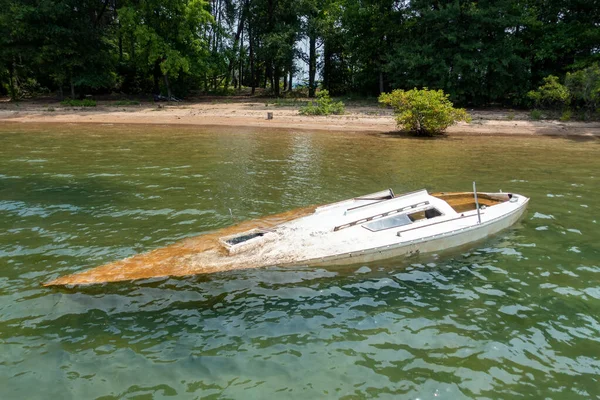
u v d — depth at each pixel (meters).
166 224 9.05
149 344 5.45
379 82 38.31
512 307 6.30
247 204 10.47
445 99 22.77
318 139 21.27
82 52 33.38
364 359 5.20
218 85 51.16
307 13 39.53
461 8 29.47
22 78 38.06
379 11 35.50
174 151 17.41
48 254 7.61
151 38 33.47
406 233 7.86
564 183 12.93
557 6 30.28
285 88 51.69
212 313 6.08
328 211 8.45
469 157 16.94
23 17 29.78
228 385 4.77
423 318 6.03
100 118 27.36
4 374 4.90
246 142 20.00
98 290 6.53
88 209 9.97
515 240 8.57
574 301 6.45
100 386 4.75
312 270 7.15
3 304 6.15
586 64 27.31
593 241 8.55
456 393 4.66
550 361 5.18
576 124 25.36
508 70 29.66
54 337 5.54
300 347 5.41
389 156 17.00
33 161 15.02
